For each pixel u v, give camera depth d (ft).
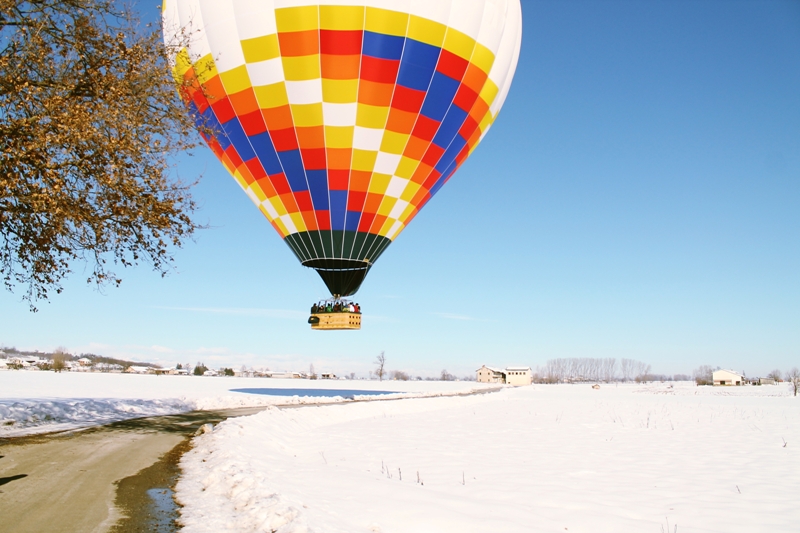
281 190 72.28
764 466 39.47
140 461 30.99
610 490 30.32
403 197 74.33
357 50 65.31
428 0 66.18
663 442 52.47
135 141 36.63
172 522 19.76
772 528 23.54
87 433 41.91
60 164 33.04
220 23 66.08
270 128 68.64
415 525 21.26
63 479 26.08
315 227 73.15
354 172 70.33
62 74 35.91
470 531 21.15
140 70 38.06
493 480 32.04
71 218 34.04
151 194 37.91
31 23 34.81
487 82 74.02
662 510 26.17
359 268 78.54
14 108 33.58
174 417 56.65
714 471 37.24
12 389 112.06
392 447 44.75
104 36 37.45
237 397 92.02
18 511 20.70
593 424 70.33
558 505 26.35
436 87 68.95
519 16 78.84
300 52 65.21
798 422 77.36
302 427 57.16
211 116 70.44
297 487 26.08
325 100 66.74
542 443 49.90
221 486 25.08
